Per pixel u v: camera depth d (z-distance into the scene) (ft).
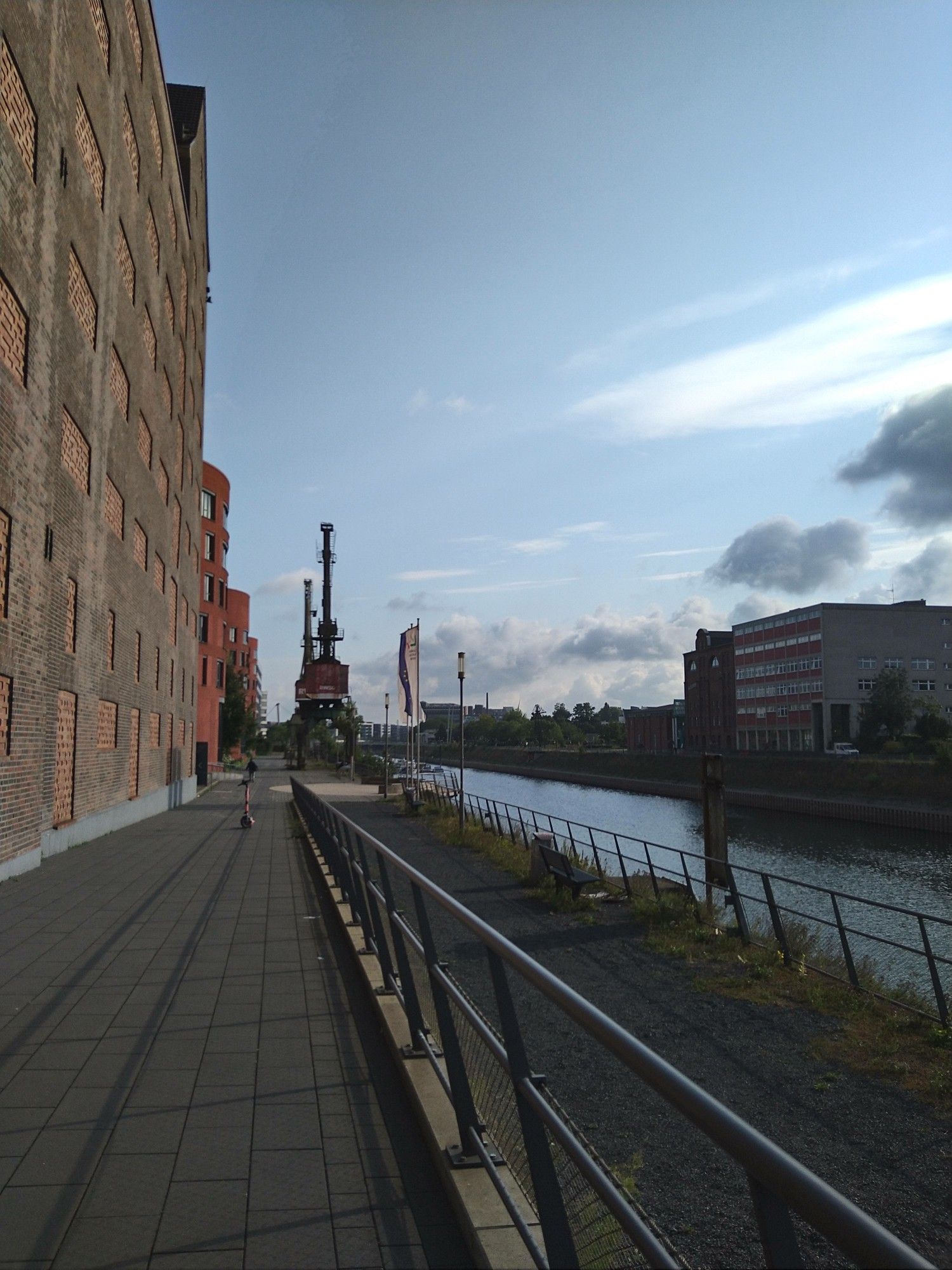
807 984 30.94
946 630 303.68
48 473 49.26
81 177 55.01
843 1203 4.15
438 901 12.98
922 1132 18.70
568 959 34.58
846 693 296.71
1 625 41.47
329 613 251.60
